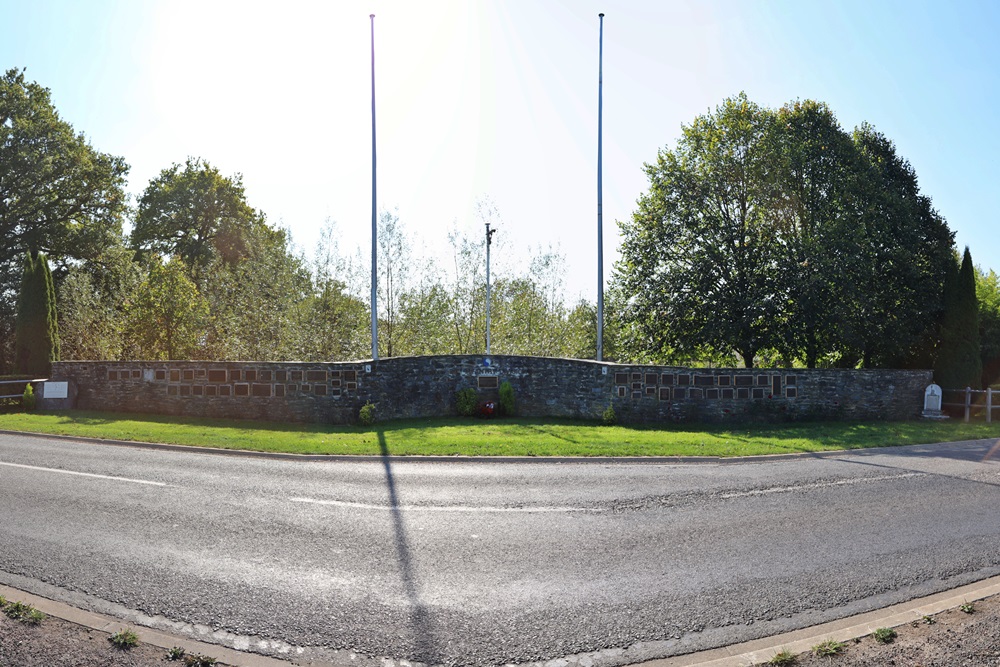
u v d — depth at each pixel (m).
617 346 32.12
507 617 5.46
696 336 27.47
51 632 4.87
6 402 21.70
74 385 21.66
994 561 6.91
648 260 28.80
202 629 5.12
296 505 9.05
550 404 20.55
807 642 4.91
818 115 28.39
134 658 4.57
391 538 7.57
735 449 14.35
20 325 26.66
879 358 29.23
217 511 8.63
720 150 28.03
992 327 29.20
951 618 5.31
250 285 30.19
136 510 8.58
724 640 5.09
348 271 30.19
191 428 16.83
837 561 6.89
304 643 4.94
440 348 31.16
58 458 12.50
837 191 26.42
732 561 6.87
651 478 11.29
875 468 12.45
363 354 29.50
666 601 5.81
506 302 32.06
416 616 5.45
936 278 27.16
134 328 29.50
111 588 5.89
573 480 11.05
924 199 29.00
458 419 19.41
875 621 5.27
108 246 43.47
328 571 6.46
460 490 10.17
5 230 40.72
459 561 6.80
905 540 7.64
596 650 4.92
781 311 26.16
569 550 7.20
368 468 12.05
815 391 21.16
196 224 51.00
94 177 42.91
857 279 25.91
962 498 9.85
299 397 18.84
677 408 19.84
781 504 9.38
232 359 29.61
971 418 23.73
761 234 26.98
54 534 7.45
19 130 38.91
